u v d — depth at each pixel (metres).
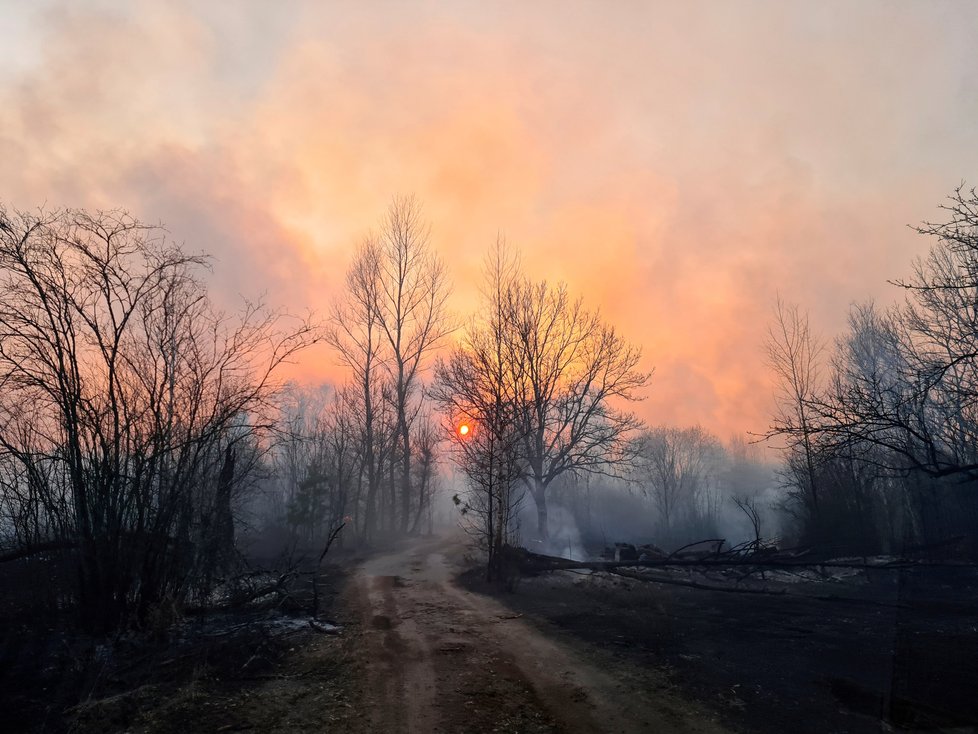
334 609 13.71
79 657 8.62
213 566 12.98
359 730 6.75
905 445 16.53
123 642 9.74
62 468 10.57
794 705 7.29
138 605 10.90
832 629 11.42
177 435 11.69
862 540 22.92
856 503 24.09
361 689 8.11
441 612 13.38
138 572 10.95
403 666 9.17
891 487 24.00
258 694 7.82
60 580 10.79
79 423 10.45
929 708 7.02
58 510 10.48
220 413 12.16
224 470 13.23
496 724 6.95
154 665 8.67
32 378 10.02
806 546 22.06
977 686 7.79
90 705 7.14
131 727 6.67
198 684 7.94
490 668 9.09
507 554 18.97
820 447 16.27
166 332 11.59
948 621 12.04
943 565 17.88
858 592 16.83
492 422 19.41
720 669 8.80
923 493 21.23
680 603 14.86
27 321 9.97
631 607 13.98
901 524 23.56
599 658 9.58
